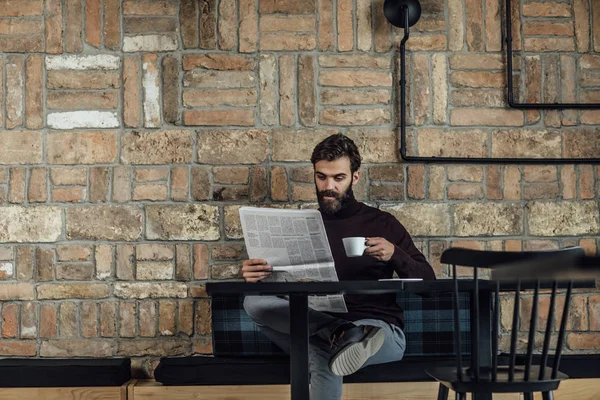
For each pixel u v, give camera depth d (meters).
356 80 3.58
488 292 2.44
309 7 3.60
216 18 3.58
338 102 3.58
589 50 3.65
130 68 3.55
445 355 3.36
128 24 3.56
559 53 3.64
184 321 3.51
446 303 3.38
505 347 3.53
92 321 3.49
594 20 3.66
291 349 2.34
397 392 3.13
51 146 3.53
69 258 3.50
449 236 3.57
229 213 3.54
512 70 3.63
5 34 3.54
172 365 3.16
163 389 3.17
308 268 2.51
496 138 3.60
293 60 3.58
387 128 3.59
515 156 3.61
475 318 2.16
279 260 2.52
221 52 3.57
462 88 3.61
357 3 3.61
